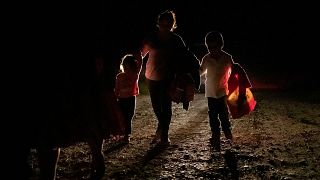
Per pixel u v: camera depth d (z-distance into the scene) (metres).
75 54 4.06
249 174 5.00
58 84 3.93
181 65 6.39
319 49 25.69
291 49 26.36
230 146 6.45
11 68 3.78
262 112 9.87
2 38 3.77
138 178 4.88
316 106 10.89
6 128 3.80
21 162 3.90
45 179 4.12
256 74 20.05
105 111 4.33
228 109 6.65
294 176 4.91
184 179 4.84
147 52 6.66
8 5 3.78
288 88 15.59
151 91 6.54
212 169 5.21
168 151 6.16
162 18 6.31
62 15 3.98
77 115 4.02
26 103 3.83
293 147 6.33
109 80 4.43
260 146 6.41
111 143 6.69
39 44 3.88
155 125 8.41
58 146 3.97
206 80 6.38
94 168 4.80
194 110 10.50
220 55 6.24
